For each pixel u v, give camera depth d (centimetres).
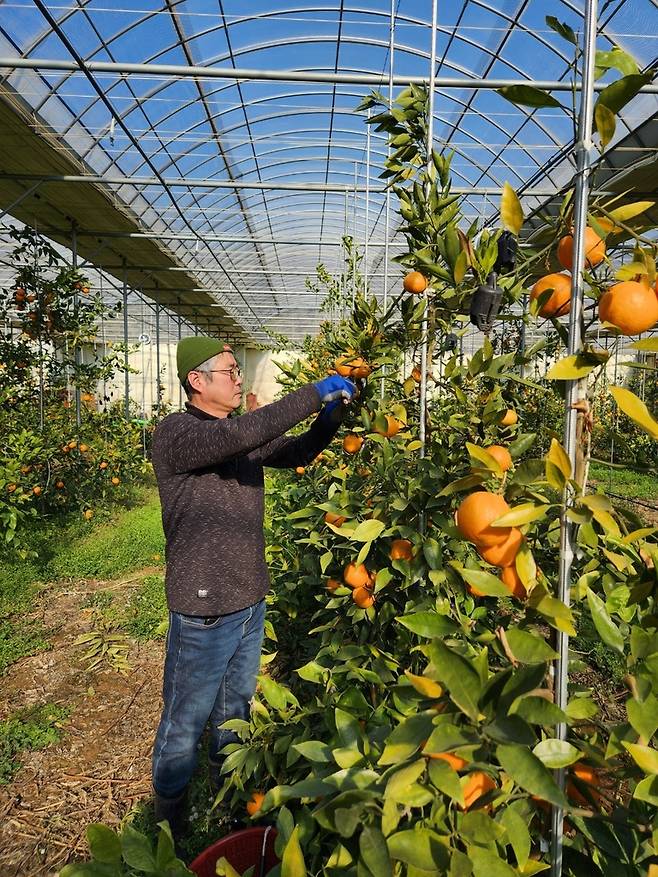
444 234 154
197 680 217
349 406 232
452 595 185
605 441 1044
